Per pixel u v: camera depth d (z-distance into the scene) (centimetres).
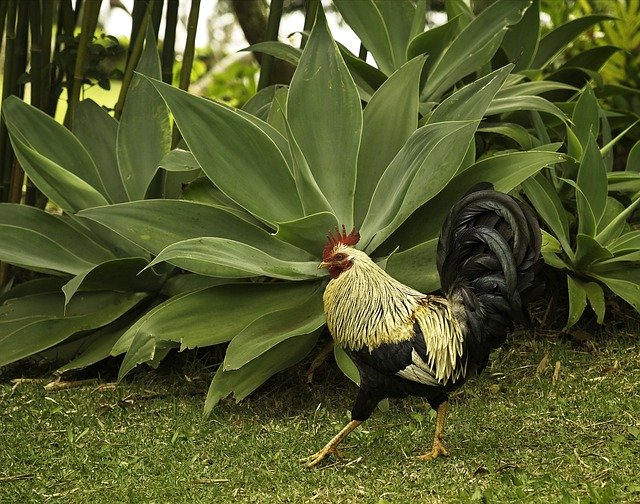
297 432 409
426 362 382
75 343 451
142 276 441
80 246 450
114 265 434
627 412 405
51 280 459
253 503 378
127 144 454
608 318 451
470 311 384
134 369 446
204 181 449
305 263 423
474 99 424
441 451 391
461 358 384
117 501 381
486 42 459
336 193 431
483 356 388
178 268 450
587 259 439
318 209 425
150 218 429
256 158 429
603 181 437
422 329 383
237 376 417
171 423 418
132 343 418
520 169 421
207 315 423
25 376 447
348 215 430
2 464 399
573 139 449
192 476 391
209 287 427
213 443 407
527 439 398
